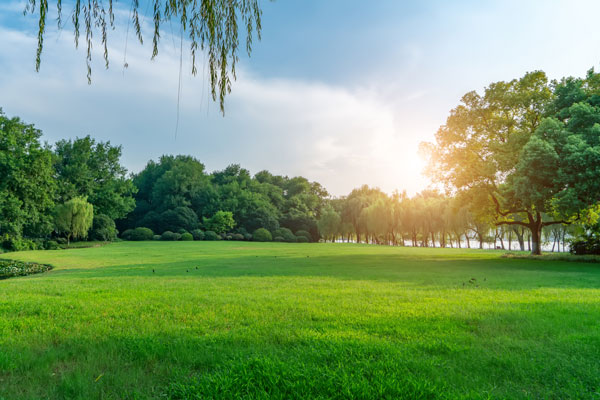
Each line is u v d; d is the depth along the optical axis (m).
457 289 10.06
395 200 69.44
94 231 57.31
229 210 83.62
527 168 21.22
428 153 30.08
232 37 3.33
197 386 3.26
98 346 4.43
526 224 28.75
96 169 62.50
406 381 3.34
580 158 19.05
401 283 11.59
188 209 77.69
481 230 57.97
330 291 9.48
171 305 7.29
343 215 83.50
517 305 7.36
